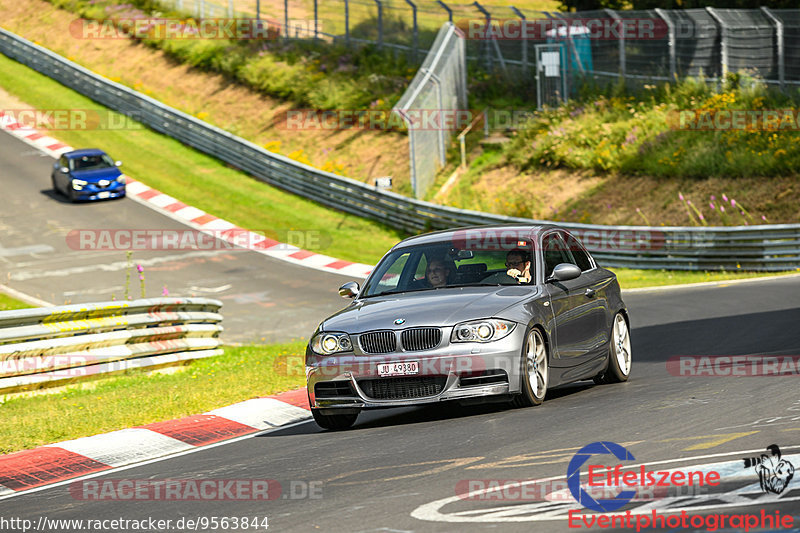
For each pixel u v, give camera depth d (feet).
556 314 72.08
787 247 188.34
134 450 69.26
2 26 458.09
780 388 67.26
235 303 181.16
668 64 281.33
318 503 46.83
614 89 288.92
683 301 147.74
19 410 86.89
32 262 216.54
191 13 417.90
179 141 332.80
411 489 47.37
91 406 86.17
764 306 131.64
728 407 61.41
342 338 68.13
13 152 319.27
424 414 73.36
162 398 88.22
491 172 280.51
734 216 223.92
